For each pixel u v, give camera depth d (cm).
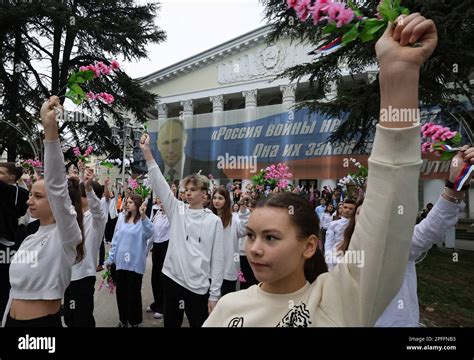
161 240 536
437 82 852
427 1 682
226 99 2808
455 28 715
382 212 94
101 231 380
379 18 103
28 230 381
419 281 763
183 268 314
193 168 1318
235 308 134
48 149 199
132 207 463
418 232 218
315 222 127
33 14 1769
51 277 219
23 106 2016
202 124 1315
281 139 1163
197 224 327
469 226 1555
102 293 623
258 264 121
